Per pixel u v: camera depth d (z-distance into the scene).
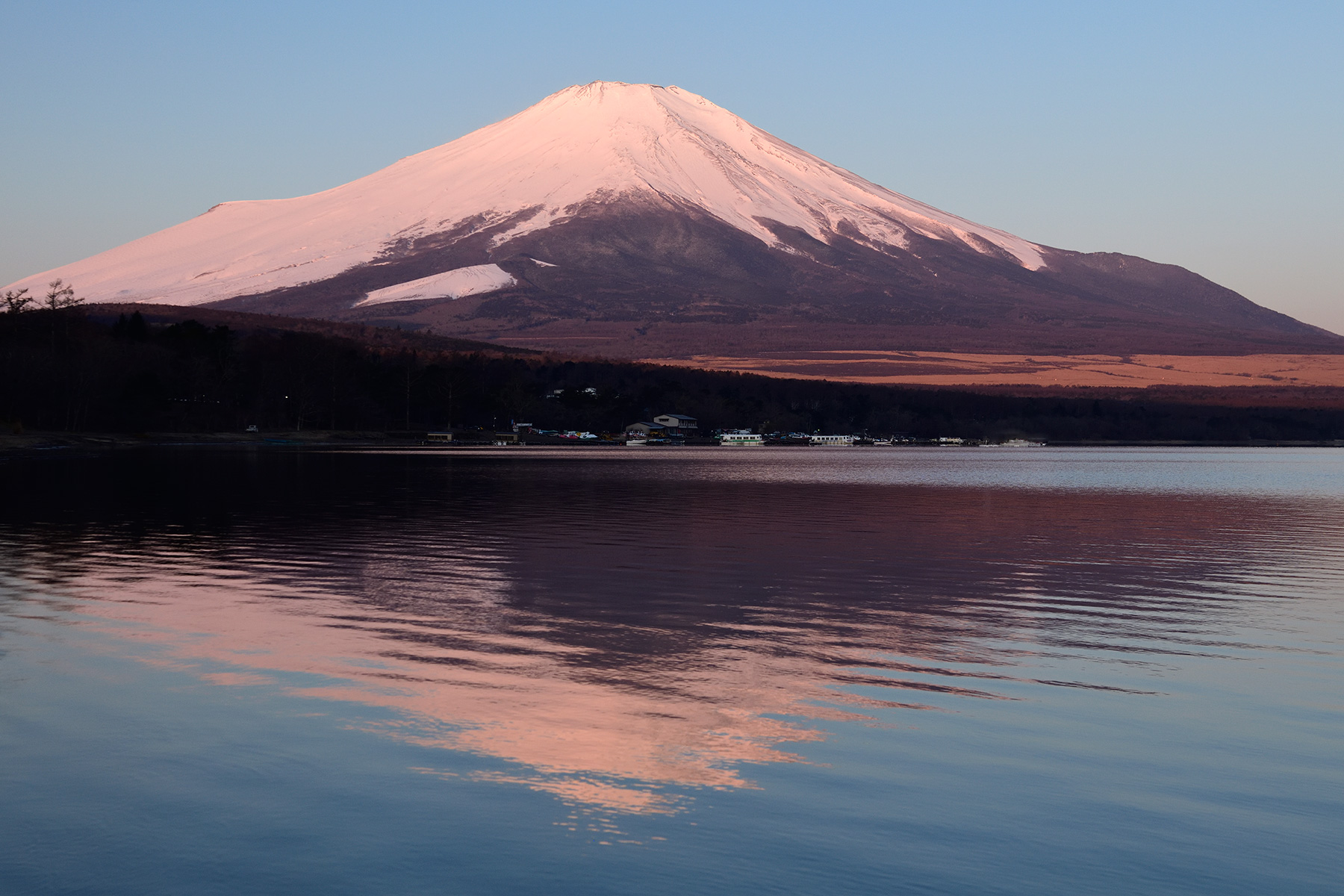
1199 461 175.38
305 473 92.50
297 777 14.32
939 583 31.95
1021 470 130.38
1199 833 12.87
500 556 37.22
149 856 12.04
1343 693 19.08
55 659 20.67
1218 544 44.28
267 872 11.70
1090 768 14.98
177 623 24.36
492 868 11.80
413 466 112.69
